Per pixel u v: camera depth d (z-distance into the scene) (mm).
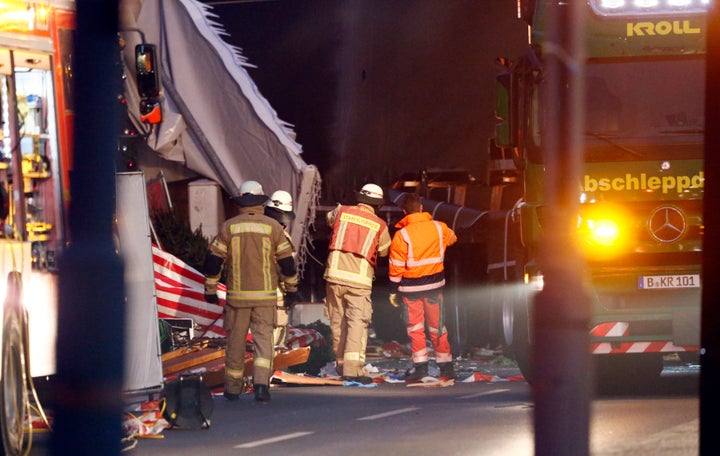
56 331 28625
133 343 31219
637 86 36406
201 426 30672
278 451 26516
